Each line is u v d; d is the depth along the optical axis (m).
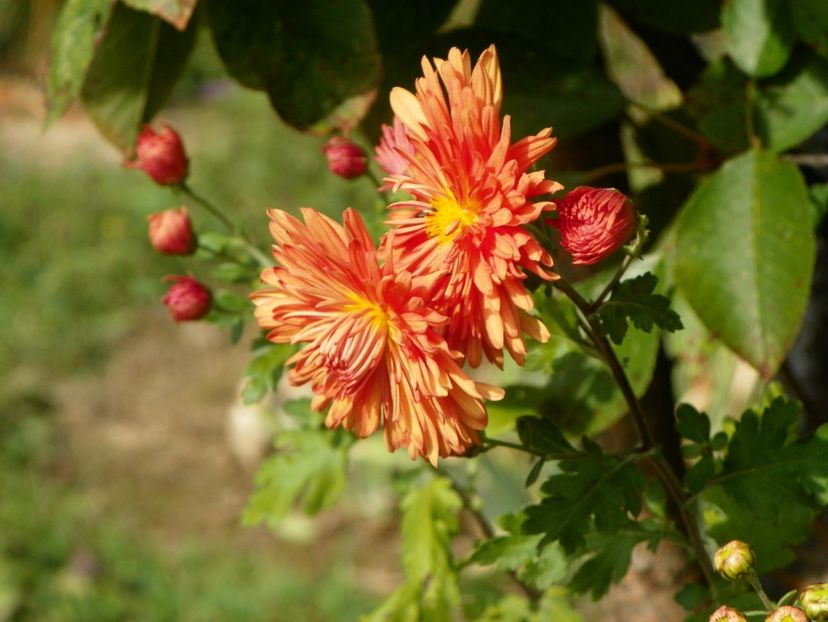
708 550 0.34
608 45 0.44
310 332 0.23
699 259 0.31
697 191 0.32
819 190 0.34
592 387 0.32
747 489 0.27
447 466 0.42
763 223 0.31
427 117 0.22
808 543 0.42
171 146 0.33
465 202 0.21
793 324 0.30
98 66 0.35
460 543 0.98
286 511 0.36
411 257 0.22
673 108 0.41
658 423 0.37
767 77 0.34
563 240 0.21
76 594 1.05
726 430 0.34
